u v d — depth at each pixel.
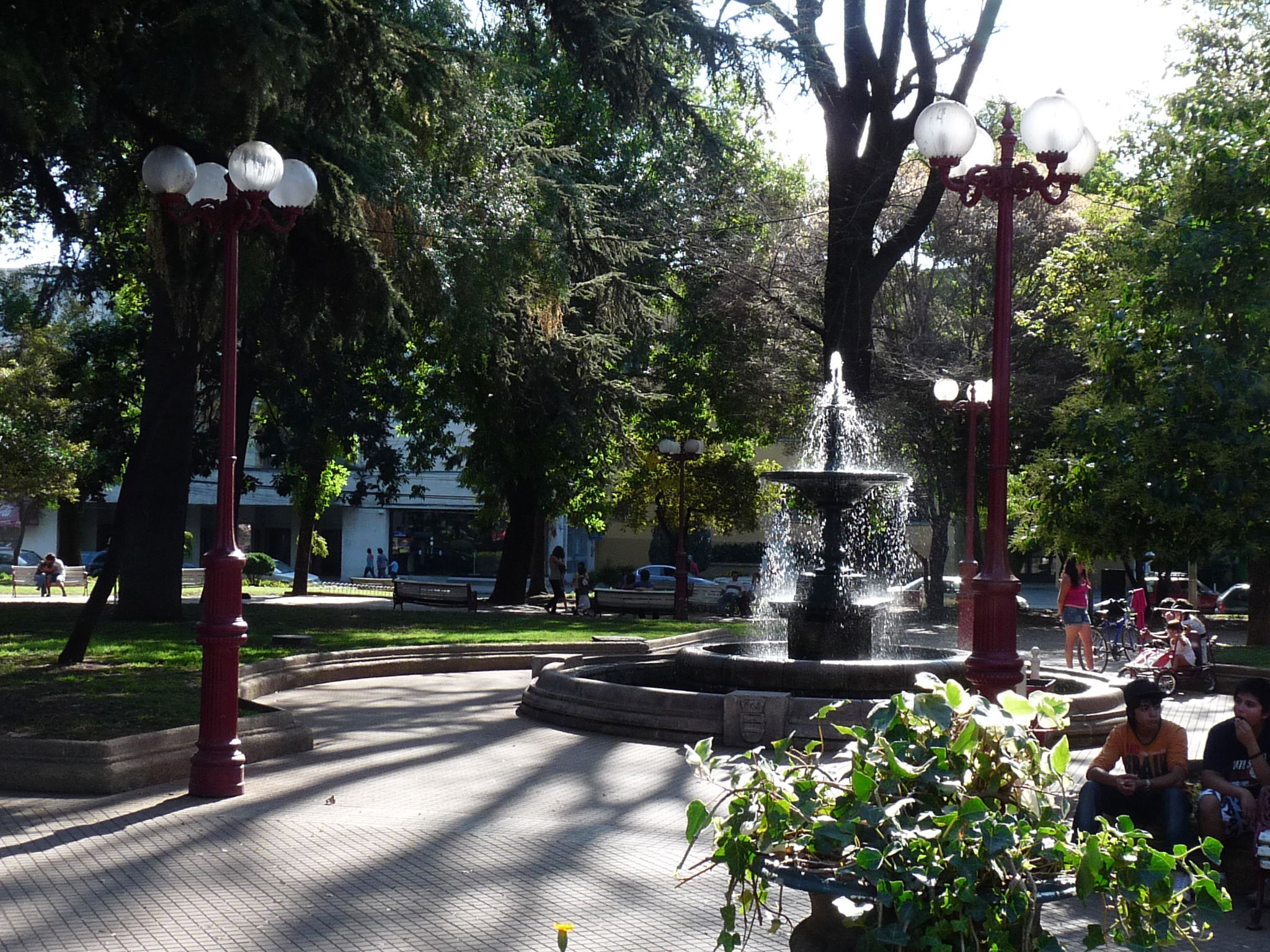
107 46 11.39
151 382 23.06
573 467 32.06
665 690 12.78
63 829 8.07
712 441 38.31
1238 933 6.24
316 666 17.44
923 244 33.94
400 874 7.11
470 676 18.52
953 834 3.50
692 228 31.94
